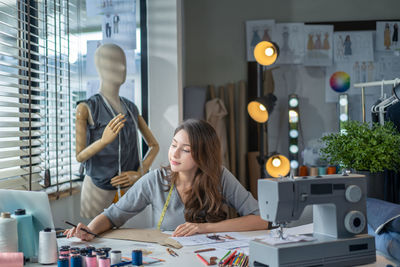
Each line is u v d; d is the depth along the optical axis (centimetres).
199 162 219
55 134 295
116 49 295
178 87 350
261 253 151
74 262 154
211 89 464
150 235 207
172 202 228
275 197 153
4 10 259
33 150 271
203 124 223
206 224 212
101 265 152
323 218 164
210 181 224
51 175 287
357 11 466
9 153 246
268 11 471
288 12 469
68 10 300
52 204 287
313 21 467
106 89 295
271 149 465
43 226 171
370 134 230
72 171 316
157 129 351
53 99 297
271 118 466
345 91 459
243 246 184
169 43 351
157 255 174
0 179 242
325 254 152
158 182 232
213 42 475
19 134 252
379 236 174
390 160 229
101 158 291
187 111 445
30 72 262
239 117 458
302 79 466
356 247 158
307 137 466
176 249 182
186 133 219
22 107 254
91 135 290
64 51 311
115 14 340
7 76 243
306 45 461
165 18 351
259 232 213
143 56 351
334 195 159
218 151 226
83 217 299
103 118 289
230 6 474
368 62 459
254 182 445
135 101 351
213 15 476
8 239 160
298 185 155
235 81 473
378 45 458
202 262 163
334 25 461
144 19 351
